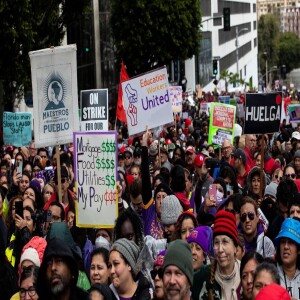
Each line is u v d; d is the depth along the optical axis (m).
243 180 17.25
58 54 13.11
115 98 71.38
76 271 7.08
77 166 11.82
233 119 22.72
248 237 10.58
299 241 9.01
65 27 40.03
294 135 25.27
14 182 17.81
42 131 13.21
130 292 8.45
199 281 8.64
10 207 12.70
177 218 10.80
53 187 14.49
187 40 64.25
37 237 9.47
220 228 8.46
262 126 15.97
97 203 11.71
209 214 11.98
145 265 9.46
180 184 13.75
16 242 11.14
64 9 38.22
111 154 11.66
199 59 98.19
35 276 8.23
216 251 8.45
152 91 15.99
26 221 11.52
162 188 11.93
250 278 8.16
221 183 13.50
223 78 103.94
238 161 17.19
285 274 9.11
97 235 11.41
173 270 7.30
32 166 20.34
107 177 11.65
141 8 61.91
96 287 8.09
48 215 11.74
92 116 16.95
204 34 101.12
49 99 13.19
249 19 143.62
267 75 157.75
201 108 45.16
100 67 65.12
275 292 6.43
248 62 142.50
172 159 20.55
